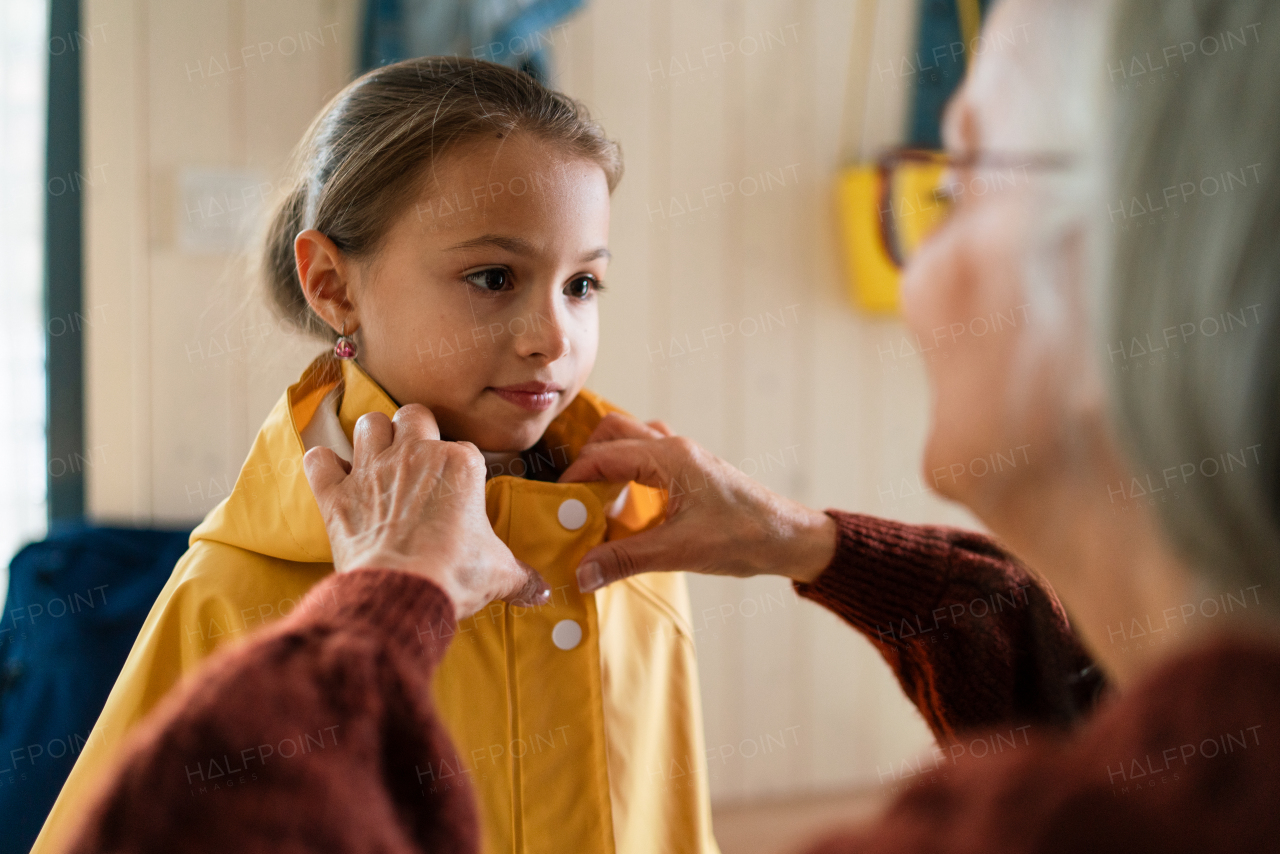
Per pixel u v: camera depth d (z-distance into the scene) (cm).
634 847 72
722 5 164
